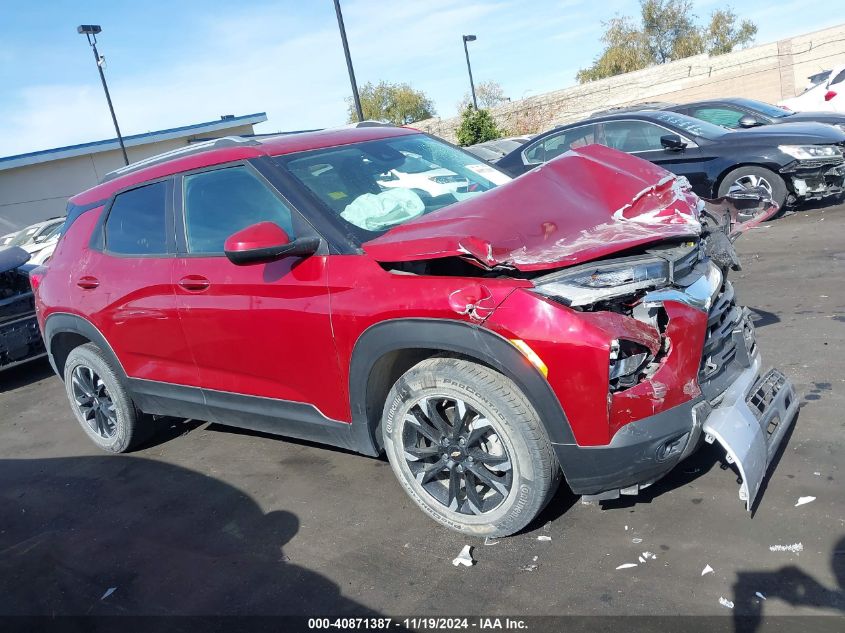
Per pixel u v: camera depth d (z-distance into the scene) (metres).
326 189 3.46
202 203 3.78
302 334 3.27
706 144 8.79
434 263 2.94
